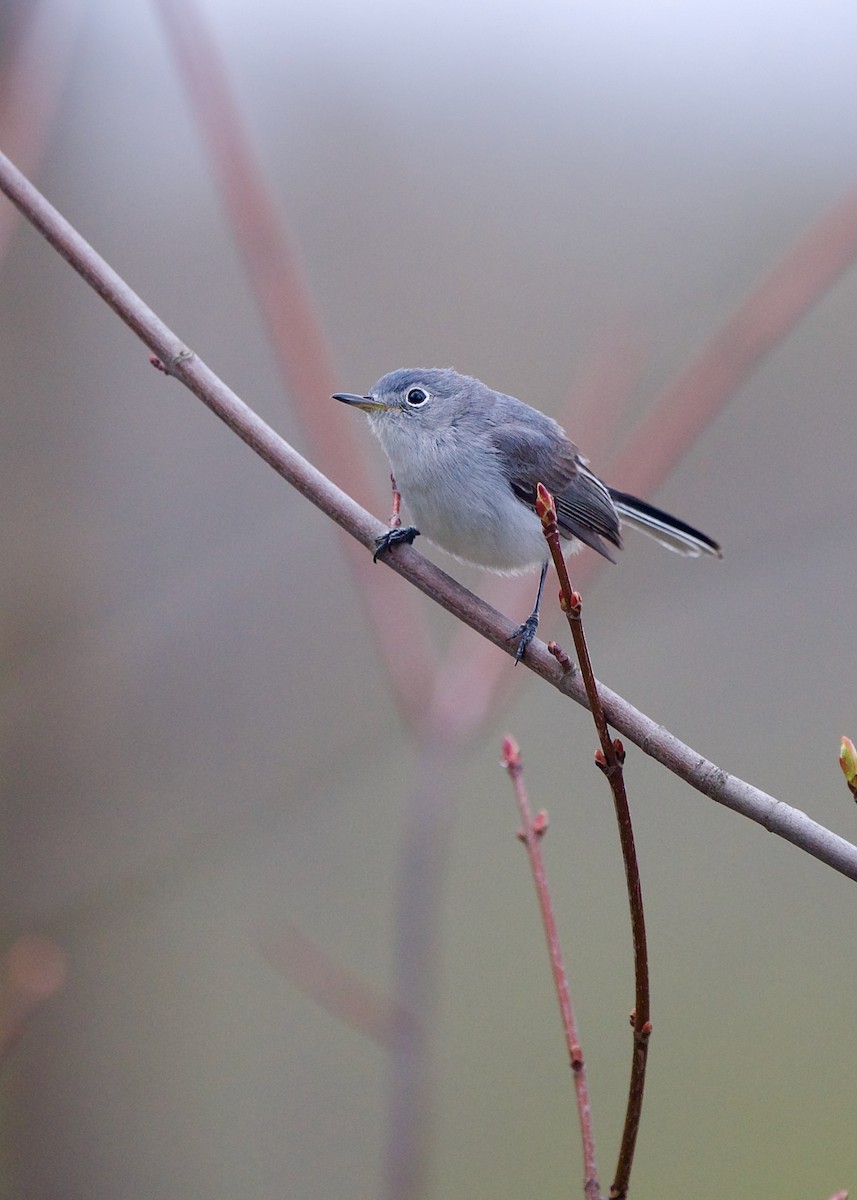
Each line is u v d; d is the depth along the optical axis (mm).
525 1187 10945
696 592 12883
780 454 12664
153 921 11844
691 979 12047
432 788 7820
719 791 5660
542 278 14070
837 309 13516
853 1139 11086
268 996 11891
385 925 11852
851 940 12242
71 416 11969
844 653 13023
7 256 11656
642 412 12422
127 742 11672
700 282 13898
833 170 14836
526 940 12242
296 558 12336
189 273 13383
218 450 12562
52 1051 10898
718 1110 11398
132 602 11992
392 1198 6824
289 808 11812
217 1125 11430
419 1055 7180
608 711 5910
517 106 15641
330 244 14297
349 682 11992
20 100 8305
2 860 10992
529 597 8898
